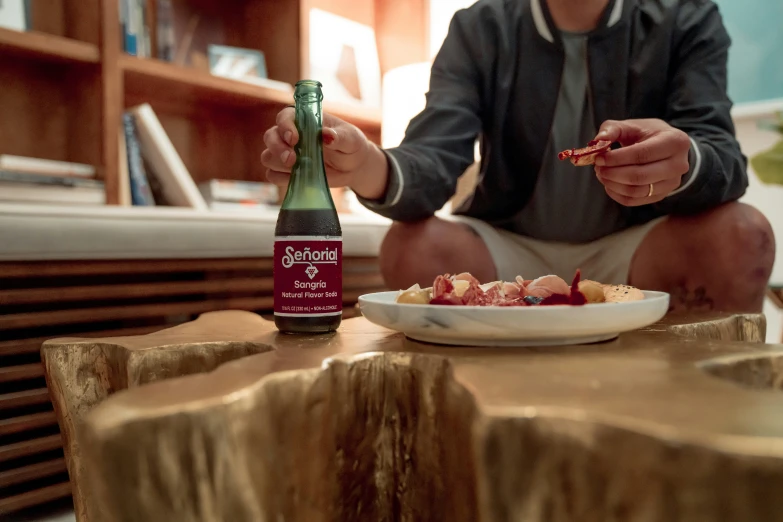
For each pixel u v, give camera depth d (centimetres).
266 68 178
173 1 165
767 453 26
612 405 32
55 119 139
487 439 32
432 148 101
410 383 46
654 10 102
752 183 152
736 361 45
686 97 97
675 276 92
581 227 111
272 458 39
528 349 49
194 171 171
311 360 45
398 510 47
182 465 33
